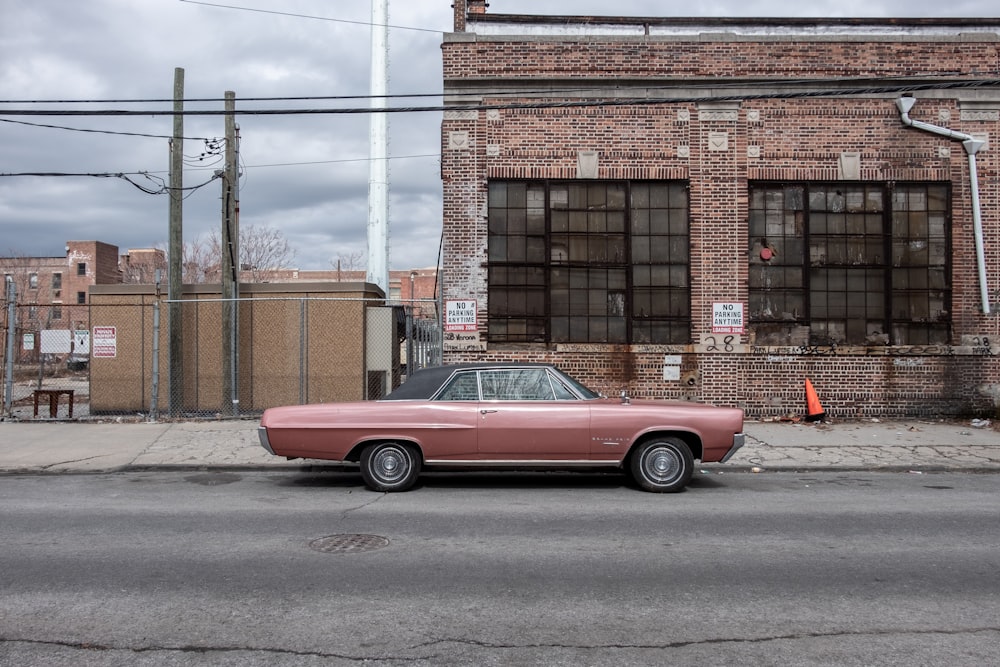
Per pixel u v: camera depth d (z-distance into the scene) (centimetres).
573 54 1609
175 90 1600
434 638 471
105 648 456
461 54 1608
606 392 1606
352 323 1698
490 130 1612
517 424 927
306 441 936
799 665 434
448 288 1605
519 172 1608
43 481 1034
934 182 1638
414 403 941
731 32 1650
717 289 1612
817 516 812
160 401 1705
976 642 467
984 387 1627
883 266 1639
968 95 1627
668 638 472
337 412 938
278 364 1702
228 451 1214
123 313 1716
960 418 1611
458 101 1606
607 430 928
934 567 623
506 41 1608
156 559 640
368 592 555
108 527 756
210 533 730
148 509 844
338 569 611
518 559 641
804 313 1633
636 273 1628
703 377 1608
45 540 704
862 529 753
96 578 589
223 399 1595
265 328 1708
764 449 1263
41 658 442
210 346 1706
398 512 826
